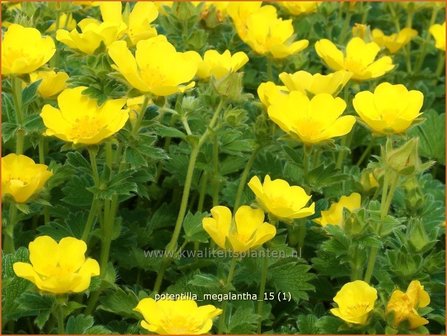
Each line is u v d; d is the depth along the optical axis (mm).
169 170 476
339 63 478
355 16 759
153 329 319
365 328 356
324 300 438
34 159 461
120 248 432
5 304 364
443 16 754
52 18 539
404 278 398
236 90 405
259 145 427
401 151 368
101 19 578
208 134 411
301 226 436
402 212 460
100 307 388
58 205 435
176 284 408
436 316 398
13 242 400
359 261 387
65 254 332
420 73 653
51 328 396
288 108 386
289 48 505
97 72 374
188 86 373
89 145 353
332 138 403
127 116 352
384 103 396
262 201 355
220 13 564
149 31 414
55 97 415
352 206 408
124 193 376
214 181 453
